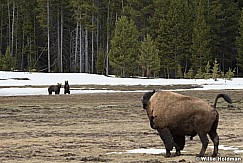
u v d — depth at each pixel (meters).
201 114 32.41
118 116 68.38
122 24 198.50
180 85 149.50
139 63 192.75
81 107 82.62
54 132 50.97
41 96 109.88
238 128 53.69
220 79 175.88
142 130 52.47
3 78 154.38
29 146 40.84
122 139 45.22
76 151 37.91
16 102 93.31
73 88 137.88
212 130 33.25
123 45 195.50
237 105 86.12
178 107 33.03
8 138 46.16
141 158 34.00
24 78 156.50
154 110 33.78
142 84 151.25
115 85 147.12
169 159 33.25
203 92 121.12
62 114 71.31
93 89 134.88
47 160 33.50
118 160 33.16
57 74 170.00
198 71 186.88
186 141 43.50
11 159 34.06
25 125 57.78
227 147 39.06
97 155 35.66
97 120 63.19
